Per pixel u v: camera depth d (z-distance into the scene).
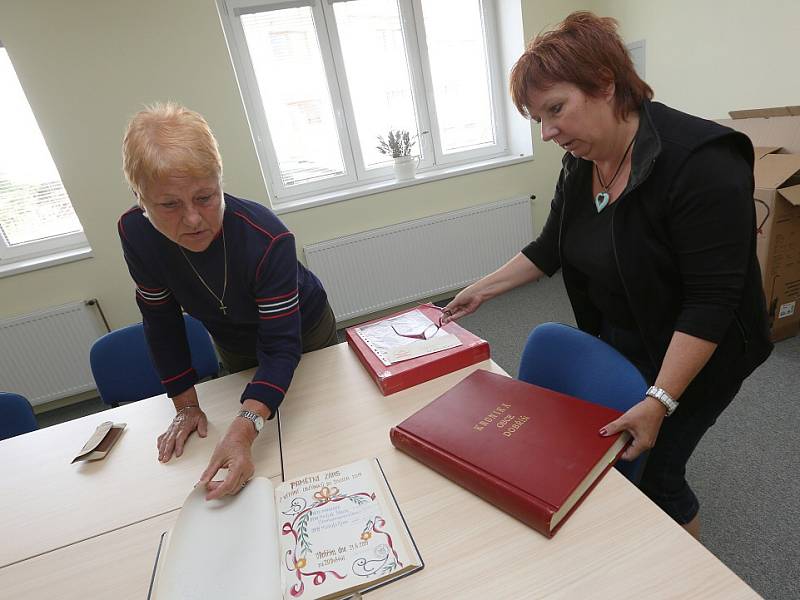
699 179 0.78
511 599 0.60
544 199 3.63
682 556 0.62
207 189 0.85
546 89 0.83
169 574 0.67
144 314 1.16
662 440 1.01
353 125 3.30
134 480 0.96
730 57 2.46
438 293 3.44
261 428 0.97
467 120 3.62
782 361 2.11
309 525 0.75
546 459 0.74
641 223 0.88
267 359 1.02
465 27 3.39
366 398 1.09
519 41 3.27
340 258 3.13
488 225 3.43
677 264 0.88
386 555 0.68
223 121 2.77
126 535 0.82
